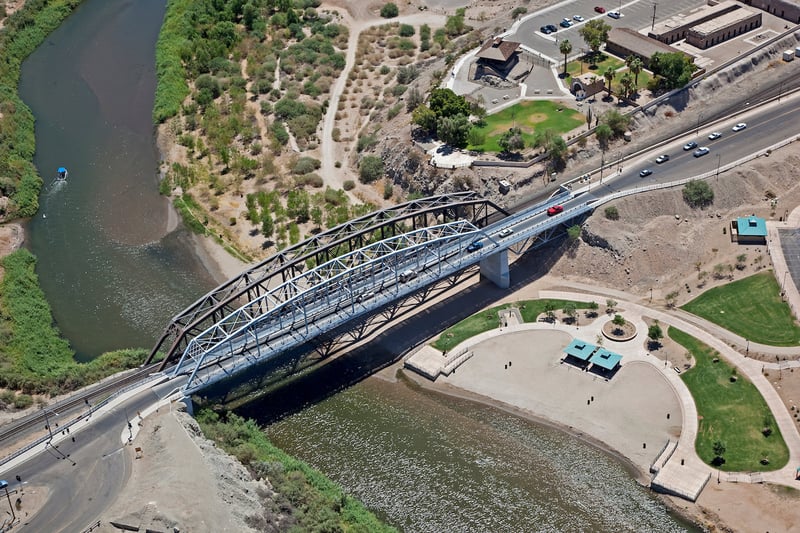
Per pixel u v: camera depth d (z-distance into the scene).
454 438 198.25
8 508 174.88
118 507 172.12
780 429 193.88
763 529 175.25
